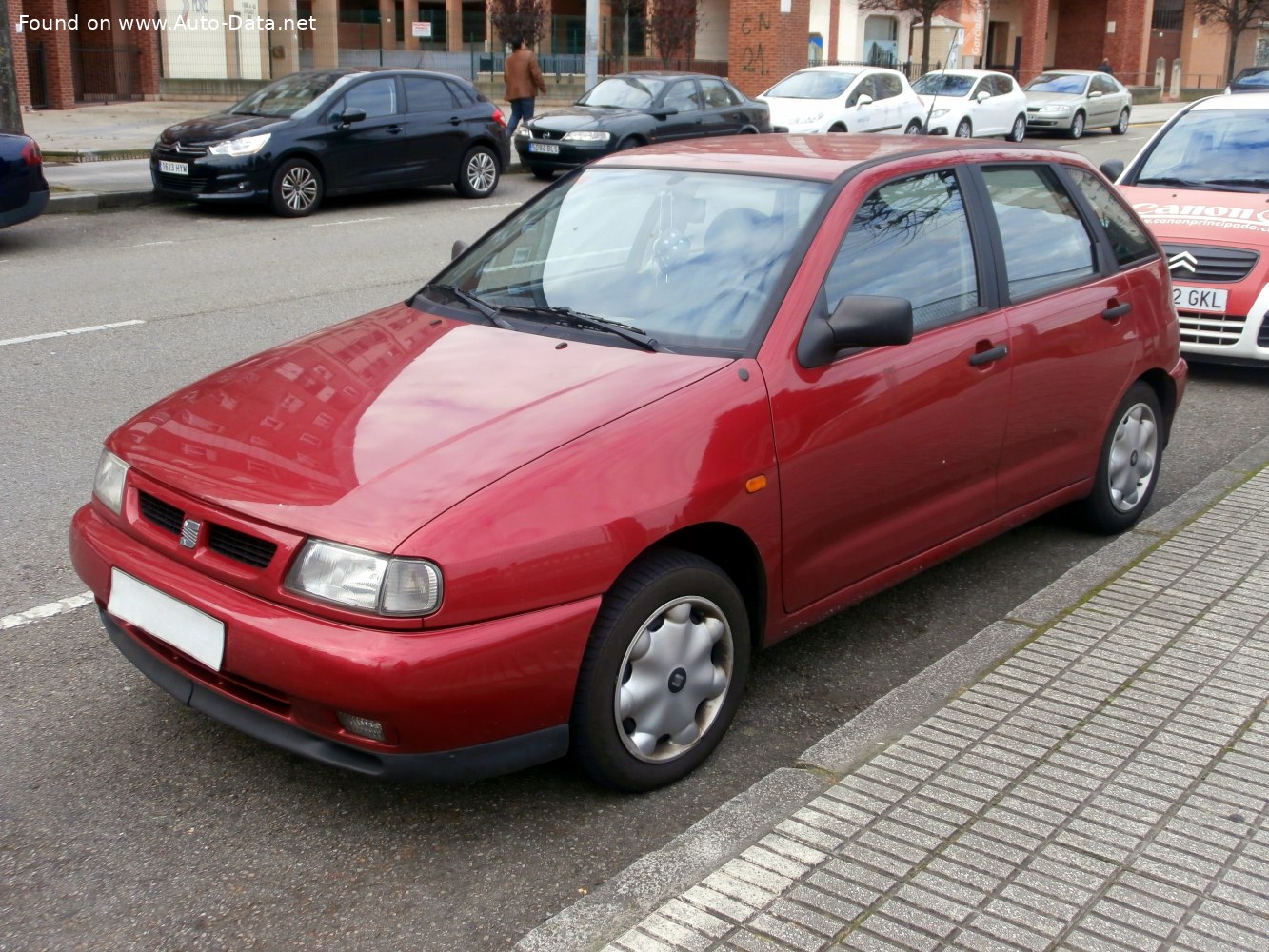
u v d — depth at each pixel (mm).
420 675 3068
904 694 4035
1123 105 34000
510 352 3984
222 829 3459
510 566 3174
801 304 3979
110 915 3100
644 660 3508
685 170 4672
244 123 15352
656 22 36562
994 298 4699
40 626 4656
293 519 3219
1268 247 8344
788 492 3828
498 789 3676
